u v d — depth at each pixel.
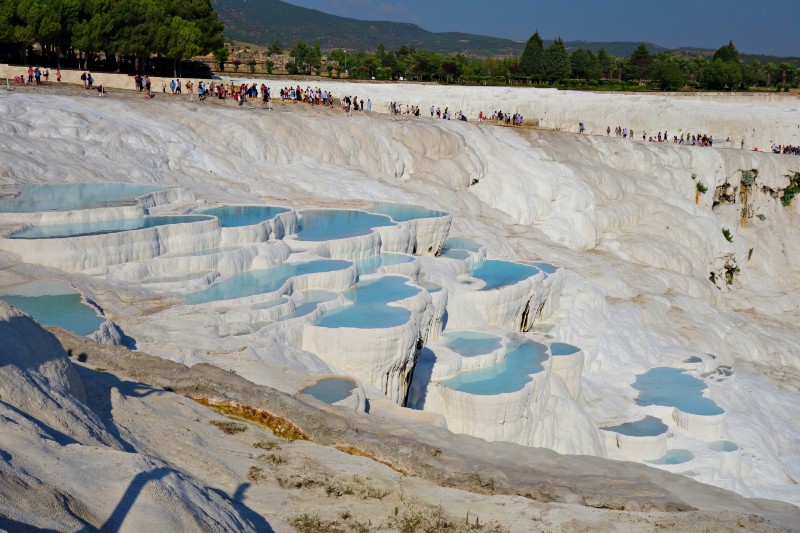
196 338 16.69
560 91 74.88
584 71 118.69
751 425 30.55
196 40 59.28
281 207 28.78
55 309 16.12
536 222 45.22
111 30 54.69
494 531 8.58
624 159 53.47
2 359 7.73
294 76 78.81
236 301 19.50
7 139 27.61
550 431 23.91
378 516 8.78
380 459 10.62
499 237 38.59
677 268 46.34
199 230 22.78
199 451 9.44
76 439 7.61
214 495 7.80
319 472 9.80
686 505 9.54
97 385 10.08
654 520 8.94
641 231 48.53
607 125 73.31
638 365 32.88
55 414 7.68
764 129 76.31
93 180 27.58
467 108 66.81
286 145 38.12
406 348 19.95
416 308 22.36
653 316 38.66
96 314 15.84
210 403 11.59
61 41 53.72
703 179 55.44
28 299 16.80
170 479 7.34
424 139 44.34
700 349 37.62
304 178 35.81
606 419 27.83
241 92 46.34
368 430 11.87
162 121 34.66
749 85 112.12
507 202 44.88
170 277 20.86
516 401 21.58
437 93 70.94
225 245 23.52
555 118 71.31
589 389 29.48
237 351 16.61
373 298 22.62
